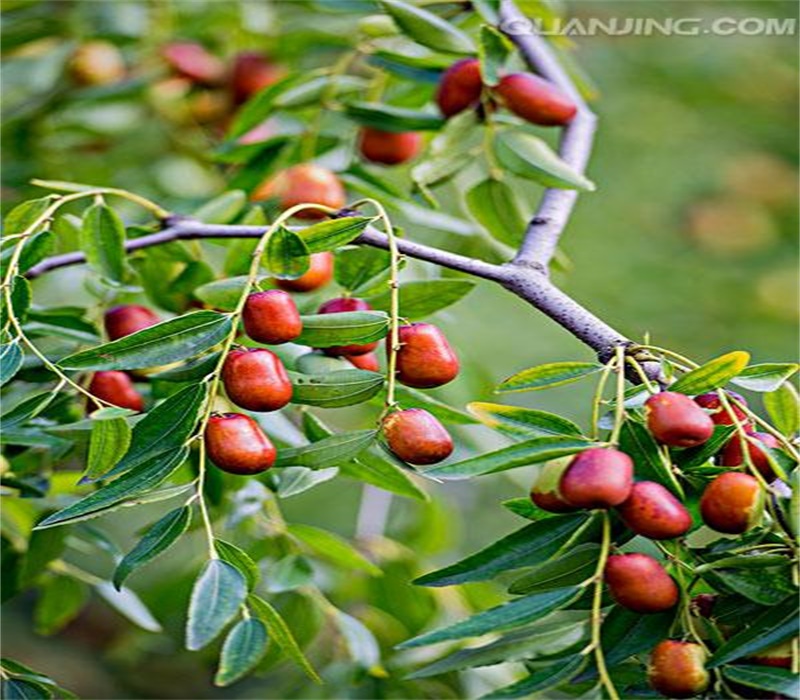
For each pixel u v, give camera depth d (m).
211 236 1.10
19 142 1.55
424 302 1.06
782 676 0.90
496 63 1.17
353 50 1.32
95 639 2.23
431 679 1.32
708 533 1.66
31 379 1.10
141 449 0.95
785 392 0.95
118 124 1.55
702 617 0.94
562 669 0.91
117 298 1.15
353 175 1.25
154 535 0.94
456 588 1.33
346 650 1.35
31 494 1.11
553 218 1.10
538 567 0.94
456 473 0.90
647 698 0.95
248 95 1.48
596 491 0.89
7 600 1.19
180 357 0.95
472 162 1.21
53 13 1.55
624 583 0.91
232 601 0.91
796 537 0.91
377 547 1.34
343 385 0.97
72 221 1.15
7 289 0.99
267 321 0.95
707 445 0.93
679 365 0.96
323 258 1.10
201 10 1.57
